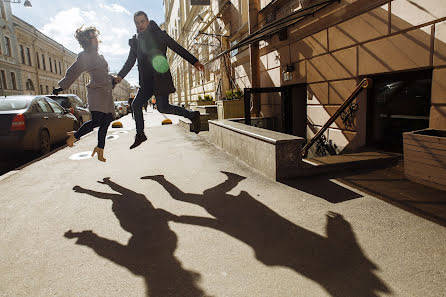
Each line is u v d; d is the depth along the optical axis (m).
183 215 2.83
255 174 4.16
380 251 2.02
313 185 3.53
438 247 2.02
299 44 7.16
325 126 5.25
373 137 5.30
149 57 3.73
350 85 5.47
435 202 2.77
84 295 1.69
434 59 3.79
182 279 1.81
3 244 2.36
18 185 4.11
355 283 1.69
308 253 2.05
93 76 3.79
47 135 6.72
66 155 6.35
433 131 3.53
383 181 3.49
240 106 10.45
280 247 2.15
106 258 2.09
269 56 9.02
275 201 3.07
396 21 4.31
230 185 3.71
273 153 3.79
